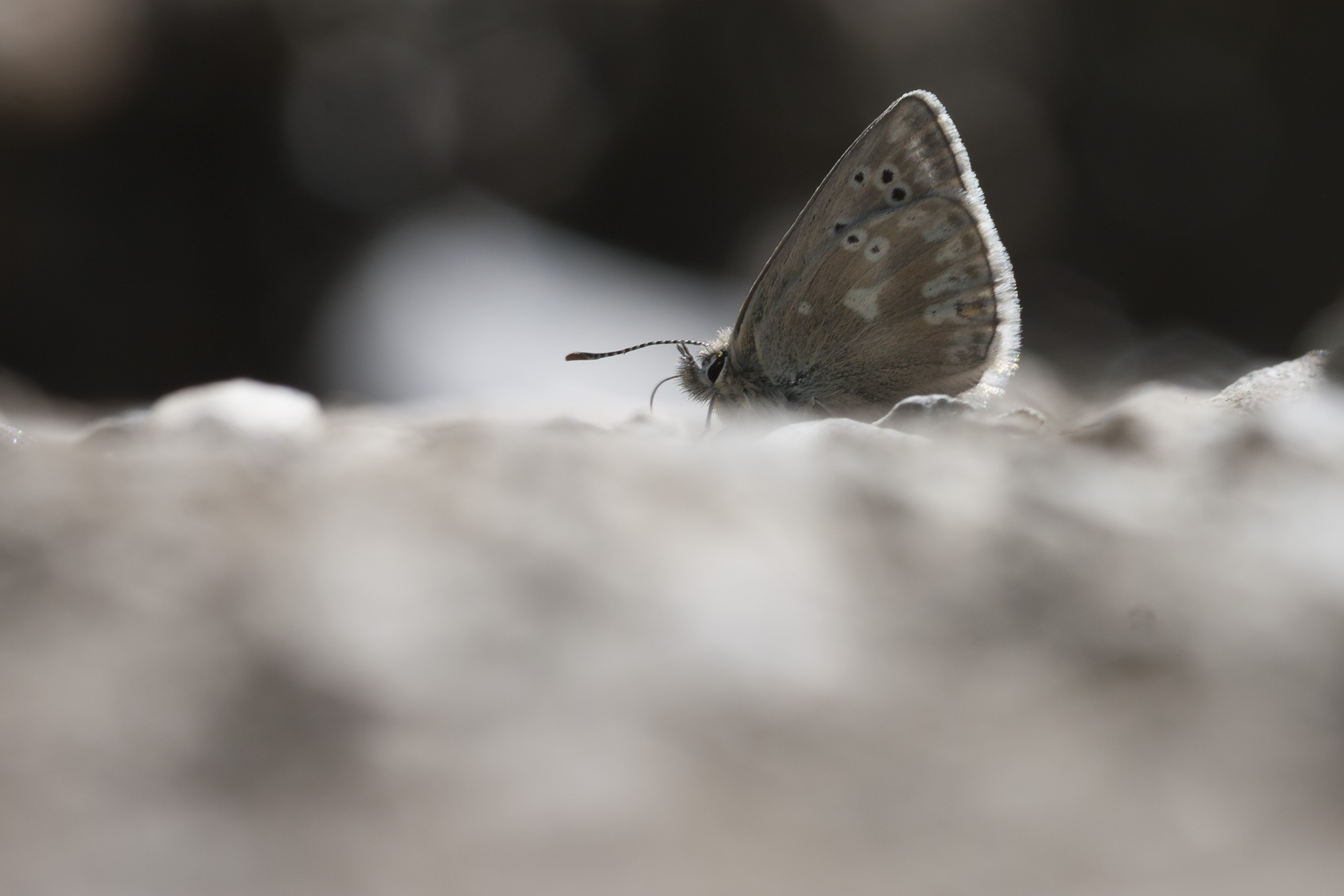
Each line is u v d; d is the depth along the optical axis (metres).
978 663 0.12
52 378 0.43
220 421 0.19
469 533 0.15
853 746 0.10
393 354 0.42
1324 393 0.18
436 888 0.08
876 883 0.08
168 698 0.11
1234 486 0.17
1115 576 0.13
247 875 0.08
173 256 0.46
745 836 0.09
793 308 0.20
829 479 0.17
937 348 0.20
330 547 0.14
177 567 0.14
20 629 0.12
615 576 0.13
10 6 0.45
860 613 0.13
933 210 0.20
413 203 0.51
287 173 0.49
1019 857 0.08
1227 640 0.12
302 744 0.10
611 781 0.10
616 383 0.38
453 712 0.11
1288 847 0.08
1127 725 0.10
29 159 0.45
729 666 0.11
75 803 0.09
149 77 0.47
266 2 0.50
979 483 0.17
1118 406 0.18
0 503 0.16
